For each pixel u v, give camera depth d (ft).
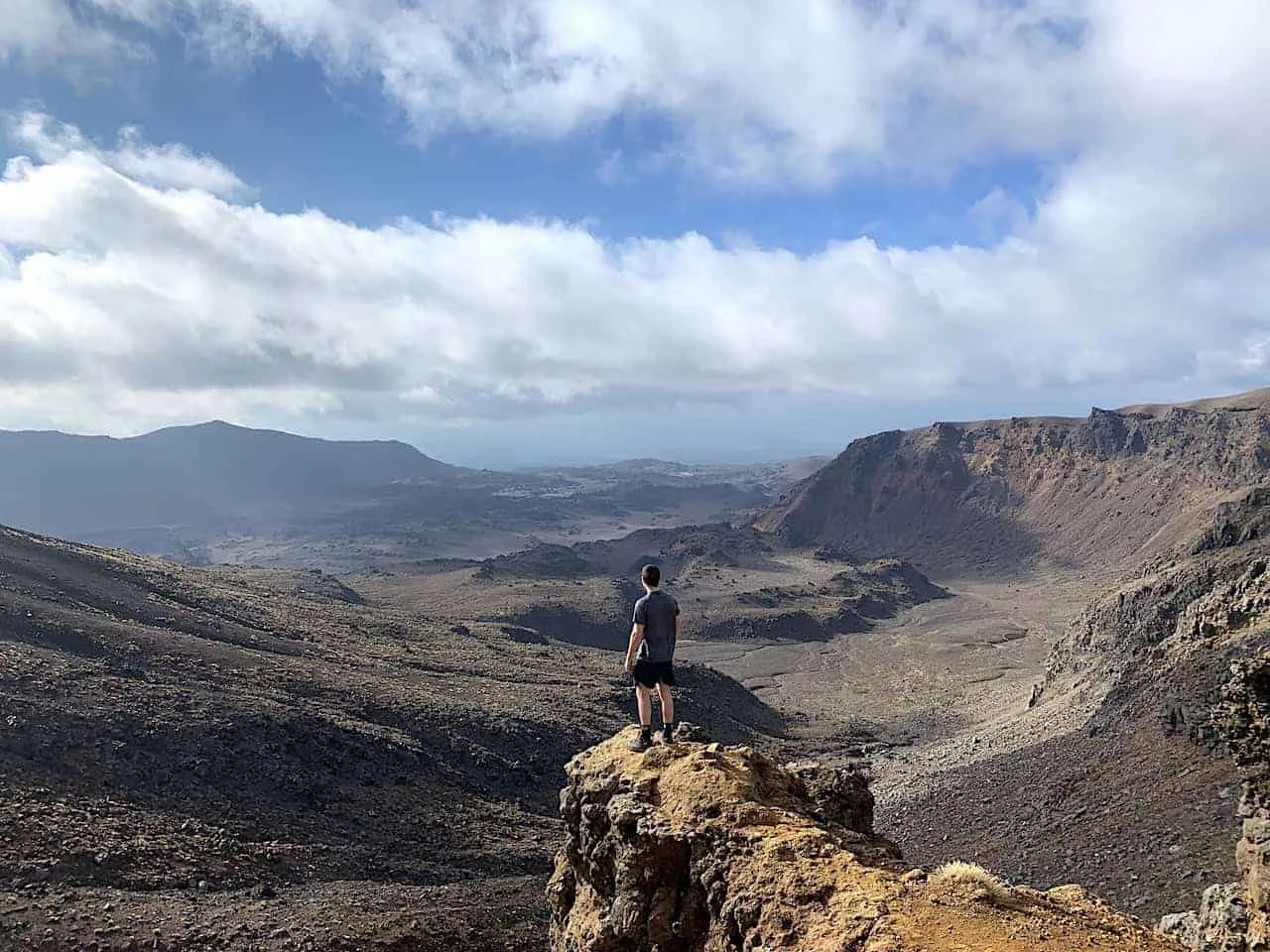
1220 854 118.93
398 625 395.96
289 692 212.84
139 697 173.06
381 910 114.11
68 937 95.66
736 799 44.27
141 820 134.10
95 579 269.85
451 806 183.73
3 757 137.28
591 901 51.01
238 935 101.55
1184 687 173.17
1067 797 168.96
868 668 509.35
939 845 177.78
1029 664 463.42
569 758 233.96
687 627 625.41
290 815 155.53
